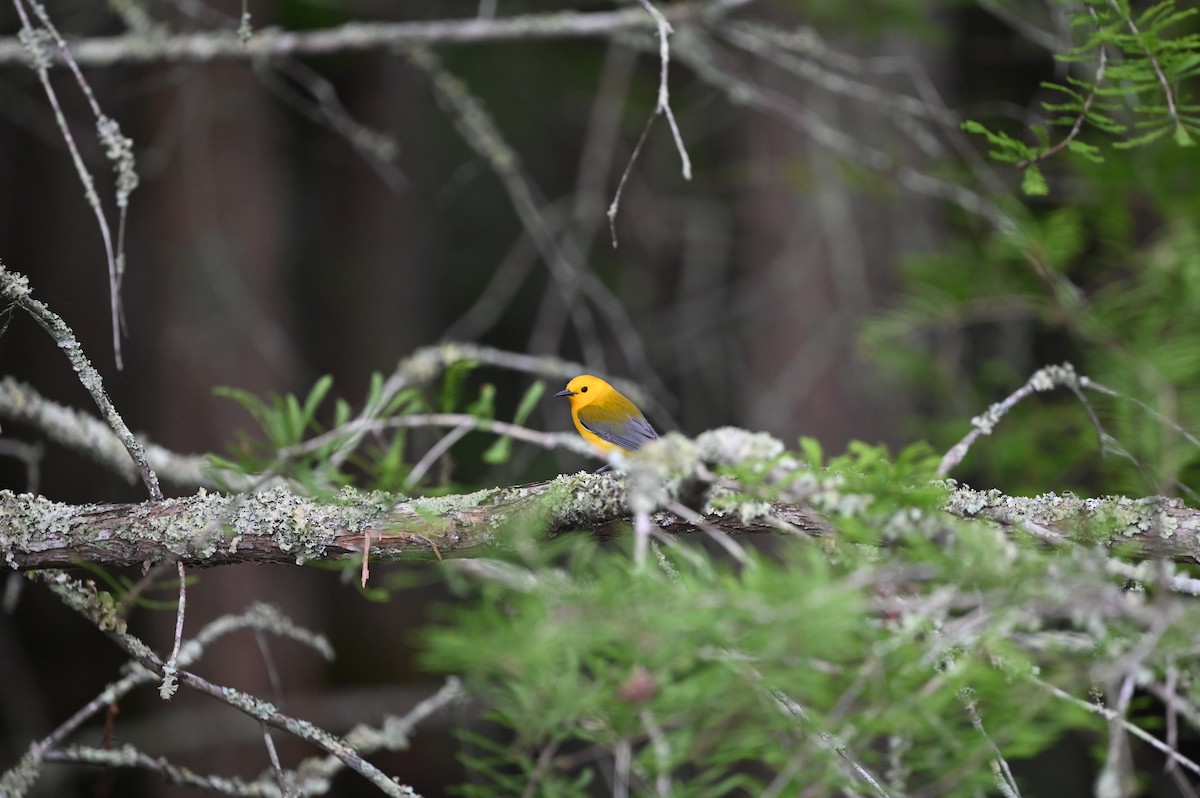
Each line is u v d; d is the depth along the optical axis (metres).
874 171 12.09
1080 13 6.12
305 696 16.31
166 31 11.24
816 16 13.00
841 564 4.99
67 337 5.74
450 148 21.08
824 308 14.80
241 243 16.52
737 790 10.73
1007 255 9.77
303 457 6.00
